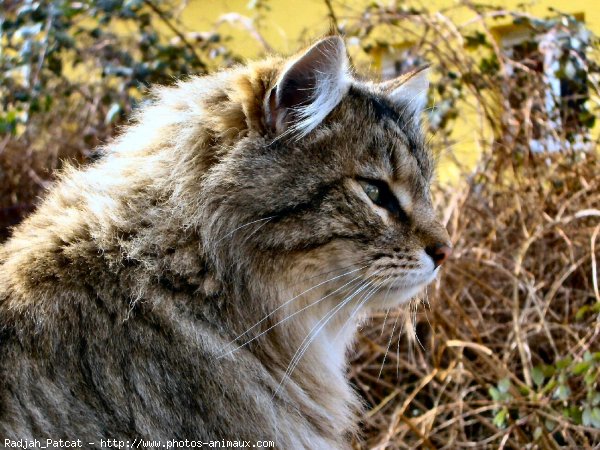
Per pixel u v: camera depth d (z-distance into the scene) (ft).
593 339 2.06
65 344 1.45
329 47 1.58
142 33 2.99
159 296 1.51
